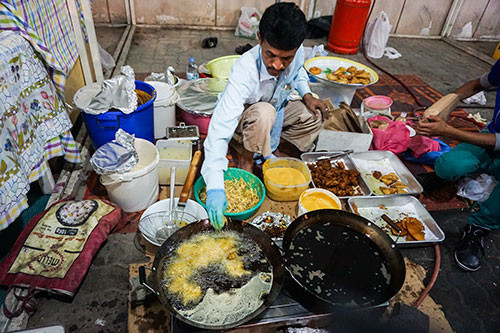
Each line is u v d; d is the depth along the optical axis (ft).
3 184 4.65
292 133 7.75
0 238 5.68
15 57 5.02
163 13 15.81
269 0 15.88
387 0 16.63
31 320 4.65
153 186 6.26
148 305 4.65
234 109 4.70
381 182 7.38
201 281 4.03
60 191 6.56
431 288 5.66
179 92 8.41
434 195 7.55
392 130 8.07
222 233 4.62
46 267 4.85
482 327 5.20
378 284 4.23
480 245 6.14
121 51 13.14
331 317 4.24
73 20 7.74
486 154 6.57
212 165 4.47
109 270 5.38
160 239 5.32
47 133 6.11
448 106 6.65
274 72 4.70
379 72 13.70
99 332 4.60
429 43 17.70
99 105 6.39
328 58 10.33
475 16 17.67
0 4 5.00
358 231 4.94
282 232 5.87
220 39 15.55
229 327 3.51
